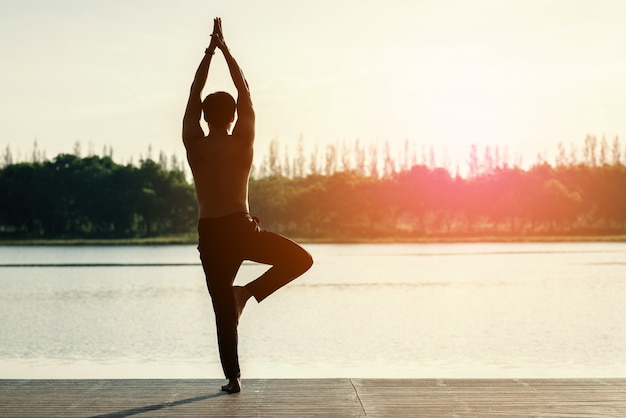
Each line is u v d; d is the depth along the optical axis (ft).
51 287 119.96
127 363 49.44
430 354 52.54
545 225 396.16
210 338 61.93
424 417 16.94
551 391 19.26
